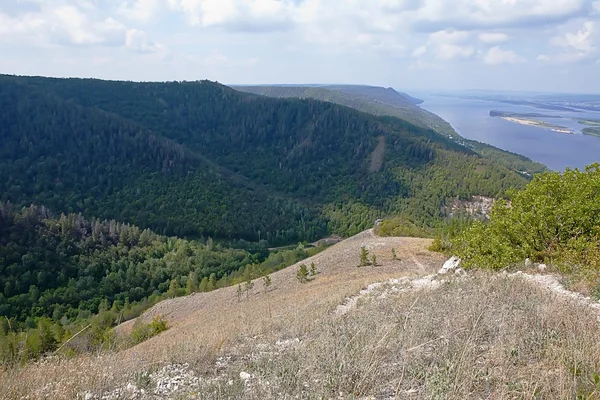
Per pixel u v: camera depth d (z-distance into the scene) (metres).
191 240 97.00
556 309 7.16
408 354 5.91
